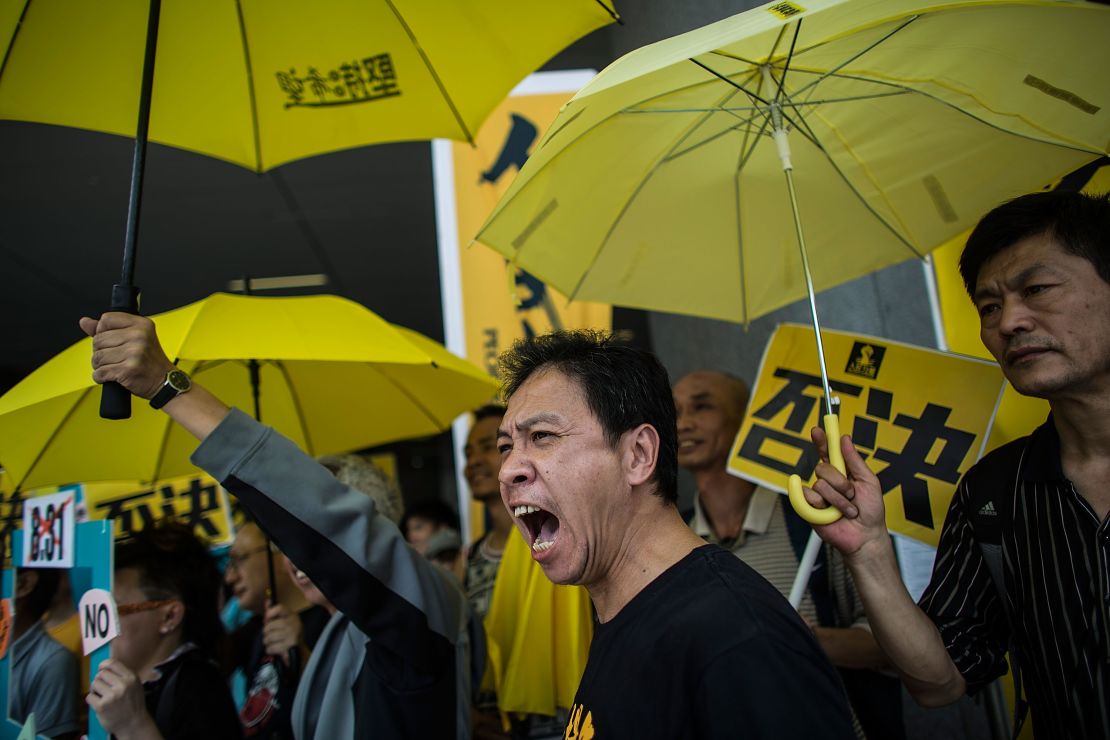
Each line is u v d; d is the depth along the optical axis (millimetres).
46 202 4703
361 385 2244
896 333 2396
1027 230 1119
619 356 1057
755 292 1794
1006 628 1270
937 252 2008
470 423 3609
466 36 1601
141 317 1276
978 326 1883
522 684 1976
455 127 1747
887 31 1247
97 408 1811
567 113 1039
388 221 5238
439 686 1484
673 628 882
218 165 4426
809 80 1378
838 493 1116
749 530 1963
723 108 1440
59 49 1532
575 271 1664
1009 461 1248
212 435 1281
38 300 5934
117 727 1475
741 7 2525
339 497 1380
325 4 1568
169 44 1577
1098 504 1103
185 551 1903
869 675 1752
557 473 972
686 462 2102
